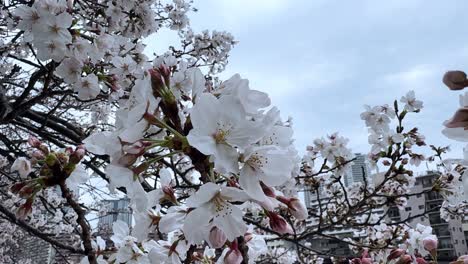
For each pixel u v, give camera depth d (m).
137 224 1.44
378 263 2.28
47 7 2.75
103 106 5.33
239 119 1.00
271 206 1.01
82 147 1.49
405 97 4.78
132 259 1.74
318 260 6.95
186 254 1.49
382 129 4.85
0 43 4.59
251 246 1.47
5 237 8.35
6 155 4.29
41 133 4.34
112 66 3.56
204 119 1.00
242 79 1.09
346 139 5.25
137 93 1.12
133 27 4.50
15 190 1.46
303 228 6.68
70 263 4.55
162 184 1.38
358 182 6.74
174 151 1.12
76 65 2.98
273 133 1.14
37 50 2.77
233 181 1.12
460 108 0.99
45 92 3.56
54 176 1.45
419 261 1.90
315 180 5.46
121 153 1.08
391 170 4.76
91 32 3.06
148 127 1.09
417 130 4.72
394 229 5.10
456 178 4.25
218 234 1.07
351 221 5.67
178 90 1.20
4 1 4.44
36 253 8.65
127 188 1.13
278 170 1.04
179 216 1.32
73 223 6.21
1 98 3.77
